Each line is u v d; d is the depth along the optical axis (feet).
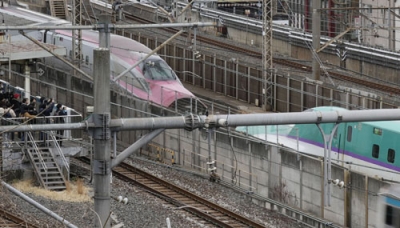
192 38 289.53
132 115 194.39
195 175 174.19
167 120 92.17
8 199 130.21
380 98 206.69
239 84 236.84
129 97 195.52
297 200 157.79
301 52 281.13
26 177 150.51
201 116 93.56
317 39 225.97
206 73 247.91
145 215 139.95
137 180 163.22
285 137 180.55
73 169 163.02
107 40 95.66
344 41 279.90
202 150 177.99
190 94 200.44
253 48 286.05
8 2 280.10
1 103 157.99
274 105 226.58
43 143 154.61
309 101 219.41
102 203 90.07
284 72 233.96
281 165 161.07
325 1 328.90
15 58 175.11
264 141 165.58
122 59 203.51
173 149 185.57
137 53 204.44
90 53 214.69
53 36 225.56
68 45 220.02
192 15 332.60
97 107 88.94
